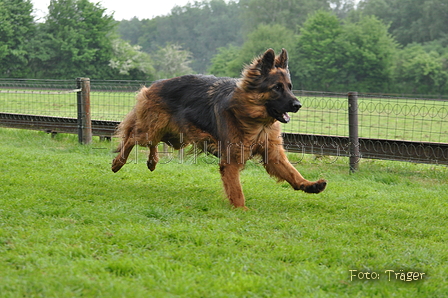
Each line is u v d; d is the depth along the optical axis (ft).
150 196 22.41
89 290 11.48
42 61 197.77
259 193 23.95
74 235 15.44
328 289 12.56
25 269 12.48
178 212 19.49
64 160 30.66
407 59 207.62
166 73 241.76
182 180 26.68
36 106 67.51
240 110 20.39
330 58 207.92
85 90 38.27
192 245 15.17
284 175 21.53
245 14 296.92
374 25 206.69
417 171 31.48
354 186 26.48
